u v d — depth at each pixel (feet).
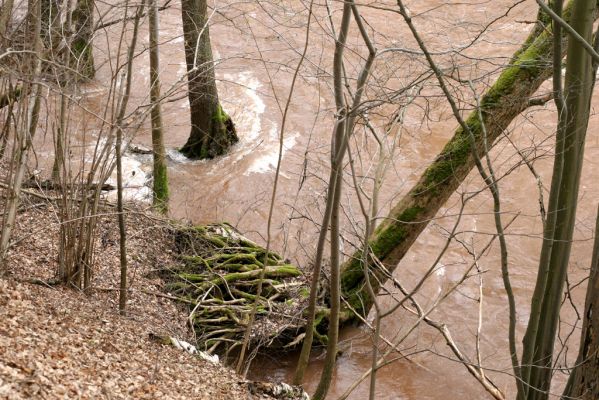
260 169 57.77
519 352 42.73
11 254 34.22
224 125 59.52
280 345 40.55
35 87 33.42
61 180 34.78
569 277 48.96
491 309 45.83
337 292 30.71
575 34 24.34
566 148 29.48
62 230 32.53
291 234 51.21
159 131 46.52
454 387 40.11
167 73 66.64
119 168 31.48
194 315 38.88
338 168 28.58
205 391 27.81
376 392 39.42
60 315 28.94
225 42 70.18
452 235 28.07
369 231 28.55
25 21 31.14
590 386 28.35
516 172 55.42
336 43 27.63
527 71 37.40
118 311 33.30
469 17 54.95
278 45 68.54
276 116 63.62
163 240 43.27
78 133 49.52
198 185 56.03
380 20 63.16
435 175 41.29
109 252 39.86
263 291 42.09
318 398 32.32
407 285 47.57
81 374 24.47
